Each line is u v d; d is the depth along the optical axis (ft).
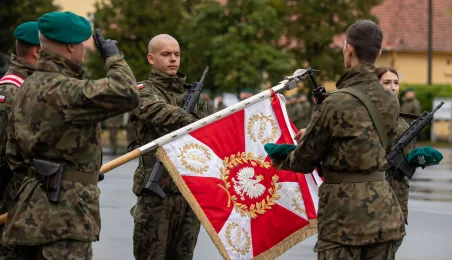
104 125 124.98
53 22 19.92
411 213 47.60
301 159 21.56
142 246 26.99
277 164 22.56
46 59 20.08
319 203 21.66
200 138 24.94
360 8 119.14
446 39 162.40
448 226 43.14
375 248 21.29
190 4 133.59
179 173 24.53
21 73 23.97
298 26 118.83
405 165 25.72
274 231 25.21
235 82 108.78
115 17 118.01
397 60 160.25
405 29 160.25
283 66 109.29
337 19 120.57
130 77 19.72
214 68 109.81
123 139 129.49
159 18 118.11
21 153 20.44
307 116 106.52
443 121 140.05
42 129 19.67
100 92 19.31
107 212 46.11
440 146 121.90
